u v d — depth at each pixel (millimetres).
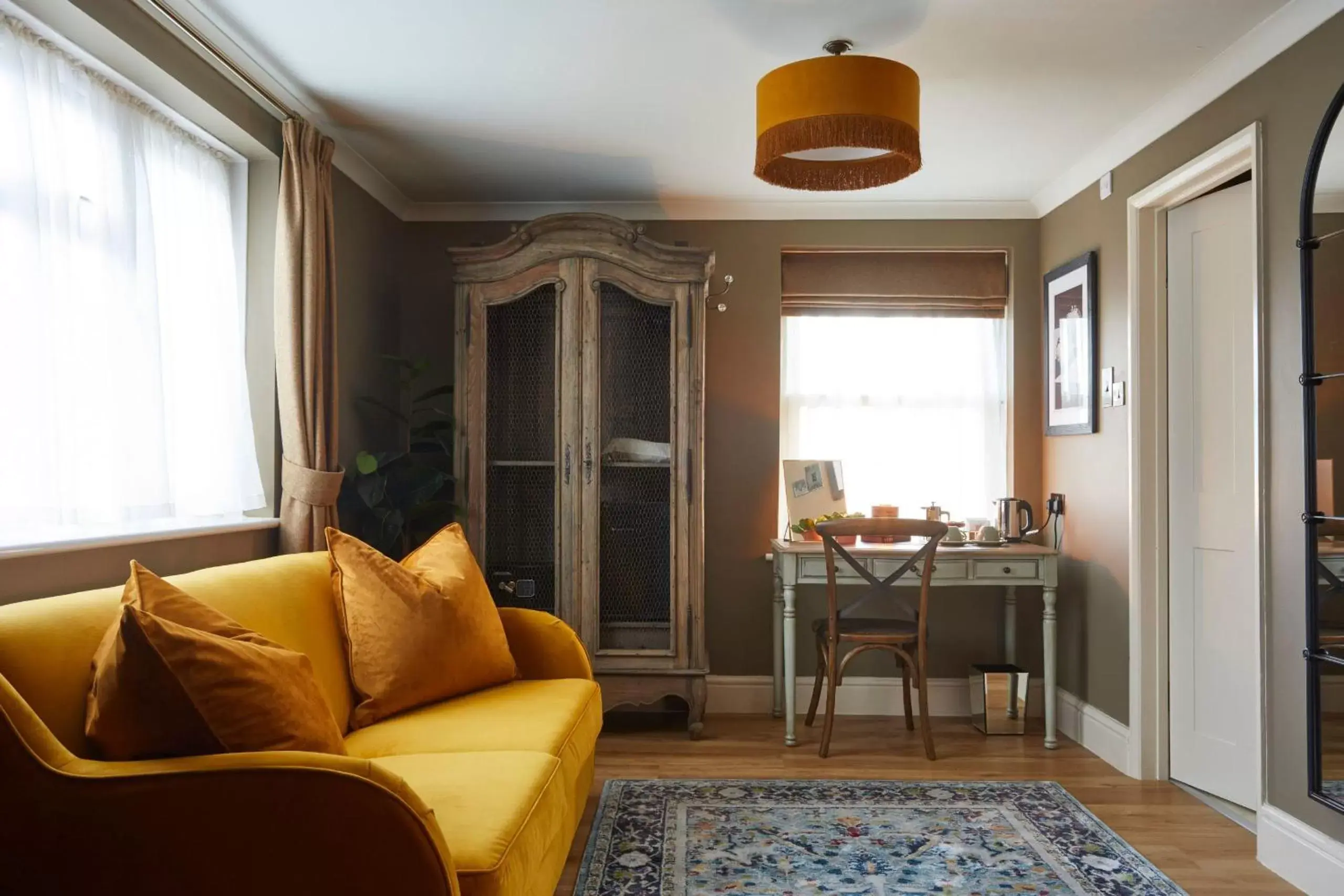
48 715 1529
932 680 4449
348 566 2584
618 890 2467
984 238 4500
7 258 2109
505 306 3945
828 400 4578
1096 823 2975
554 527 3924
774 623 4414
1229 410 3188
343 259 3727
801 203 4449
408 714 2523
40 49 2242
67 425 2266
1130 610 3482
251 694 1574
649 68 2939
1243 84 2818
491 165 3914
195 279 2920
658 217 4516
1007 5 2523
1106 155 3682
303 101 3201
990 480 4539
